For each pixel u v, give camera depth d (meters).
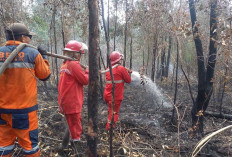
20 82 1.90
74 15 4.58
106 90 3.58
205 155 2.81
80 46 2.71
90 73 1.69
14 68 1.88
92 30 1.62
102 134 3.35
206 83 3.09
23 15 4.61
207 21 4.18
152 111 4.64
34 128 2.01
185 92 6.50
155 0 4.23
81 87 2.80
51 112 3.92
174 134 3.46
